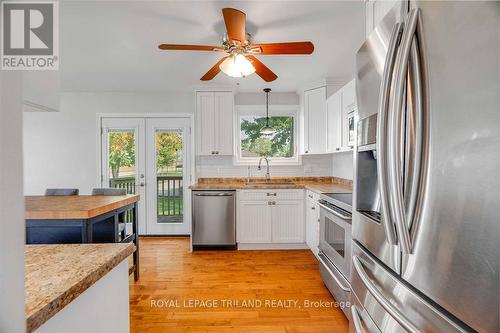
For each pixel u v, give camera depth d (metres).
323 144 3.59
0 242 0.45
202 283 2.59
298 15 2.02
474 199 0.63
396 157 0.85
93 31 2.25
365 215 1.28
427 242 0.78
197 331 1.86
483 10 0.61
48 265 0.81
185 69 3.20
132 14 1.99
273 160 4.26
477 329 0.63
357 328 1.24
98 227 2.28
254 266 3.01
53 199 2.37
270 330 1.87
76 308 0.71
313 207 3.19
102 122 4.29
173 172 4.37
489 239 0.60
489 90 0.59
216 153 3.94
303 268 2.95
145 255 3.40
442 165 0.73
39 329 0.58
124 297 0.98
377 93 1.15
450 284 0.71
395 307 0.94
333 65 3.08
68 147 4.27
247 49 2.02
